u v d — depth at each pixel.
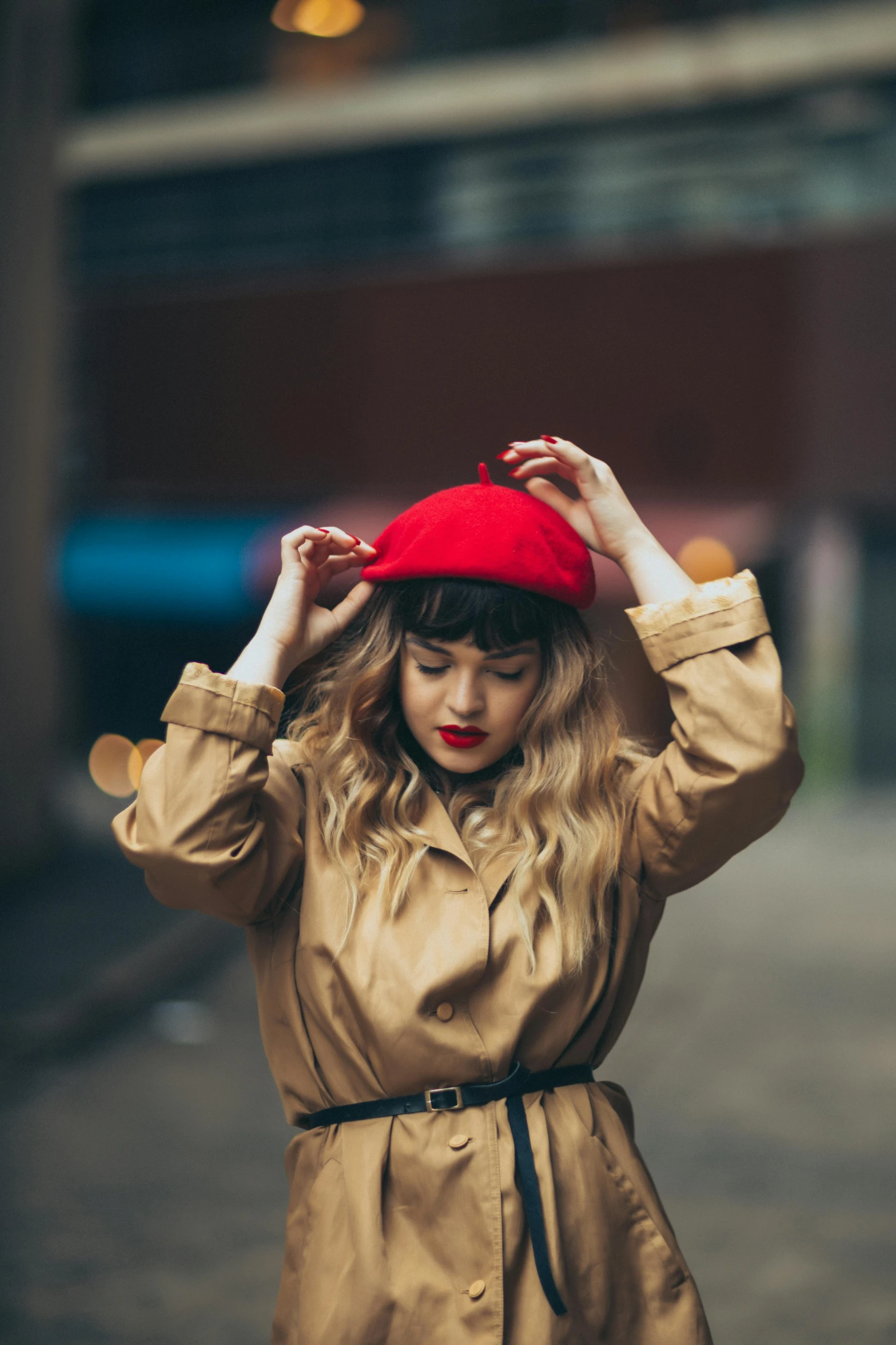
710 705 1.71
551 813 1.77
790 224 14.95
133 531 17.16
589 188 15.74
